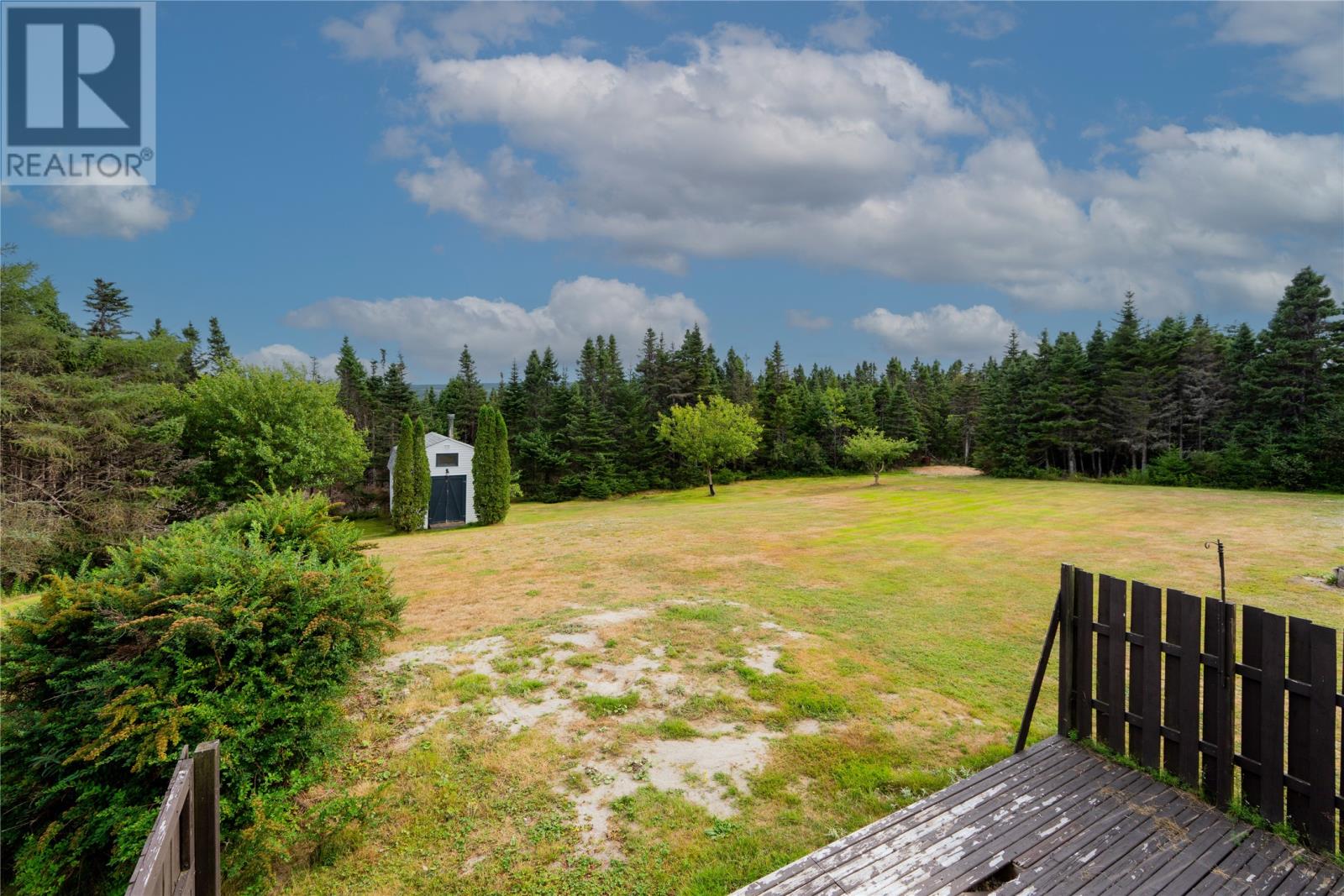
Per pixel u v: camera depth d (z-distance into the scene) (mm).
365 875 3580
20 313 17438
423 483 24719
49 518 16359
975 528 17234
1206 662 3637
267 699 4129
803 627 8016
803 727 5312
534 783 4480
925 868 3027
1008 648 7273
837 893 2852
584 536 16906
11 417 16594
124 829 3469
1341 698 3080
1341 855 3062
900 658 6934
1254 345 33312
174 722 3641
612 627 7949
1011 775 3928
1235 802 3498
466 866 3635
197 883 2711
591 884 3439
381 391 47469
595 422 42344
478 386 56312
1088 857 3100
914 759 4750
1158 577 10625
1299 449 28219
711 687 6121
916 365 70875
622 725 5348
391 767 4684
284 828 3701
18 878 3547
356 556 6387
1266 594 9312
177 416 21672
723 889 3354
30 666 3957
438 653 7070
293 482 23688
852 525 18406
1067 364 39000
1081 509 21266
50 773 3836
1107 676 4203
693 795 4309
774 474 48125
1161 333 38156
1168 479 32031
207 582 4297
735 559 12875
